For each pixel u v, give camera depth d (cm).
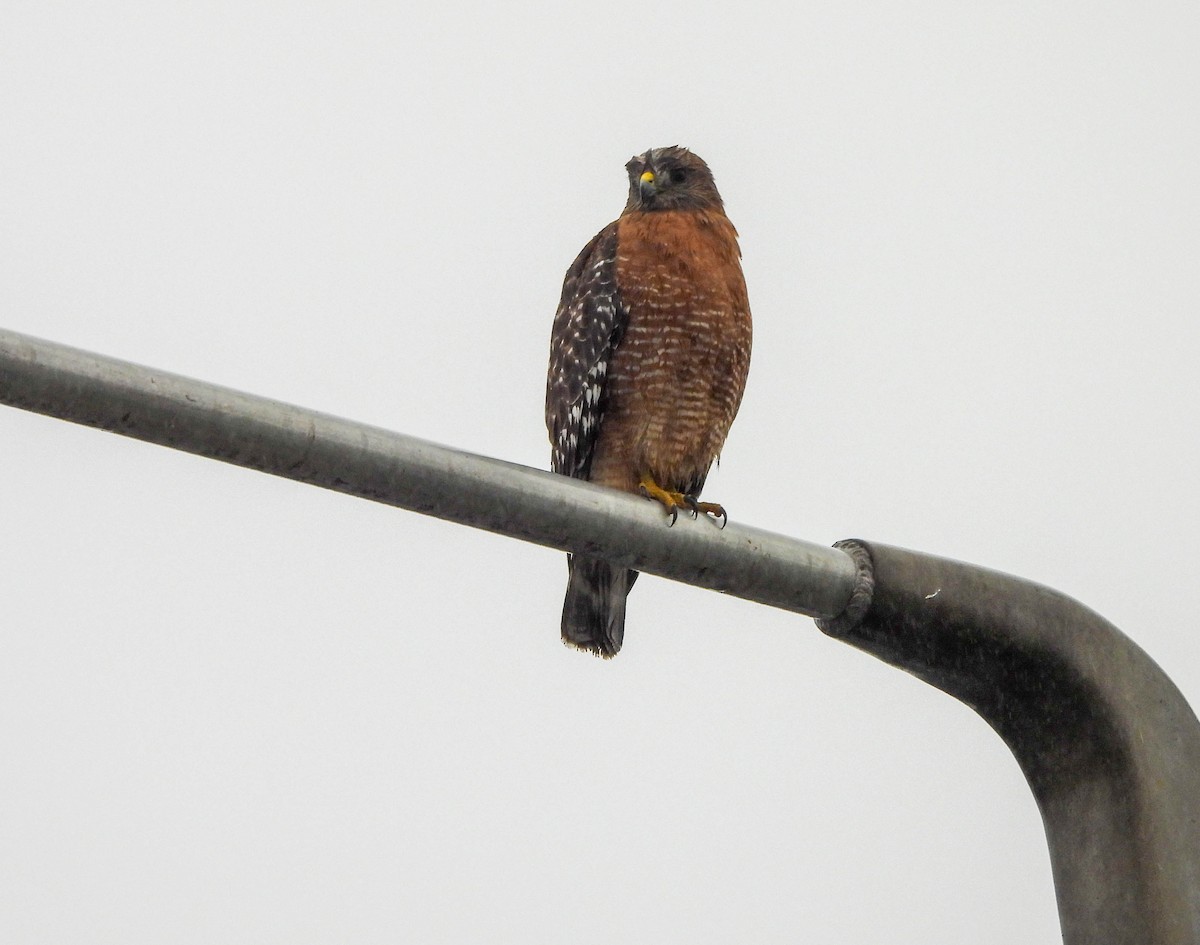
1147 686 1021
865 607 1026
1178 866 983
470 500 925
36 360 793
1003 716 1041
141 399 818
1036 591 1035
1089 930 995
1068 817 1018
